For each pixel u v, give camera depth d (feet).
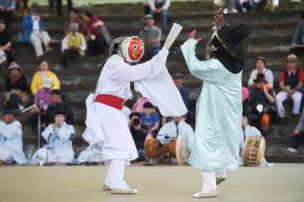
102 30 157.28
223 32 65.82
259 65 134.41
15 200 65.92
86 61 155.12
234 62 65.67
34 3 180.04
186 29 159.53
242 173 93.86
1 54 153.48
